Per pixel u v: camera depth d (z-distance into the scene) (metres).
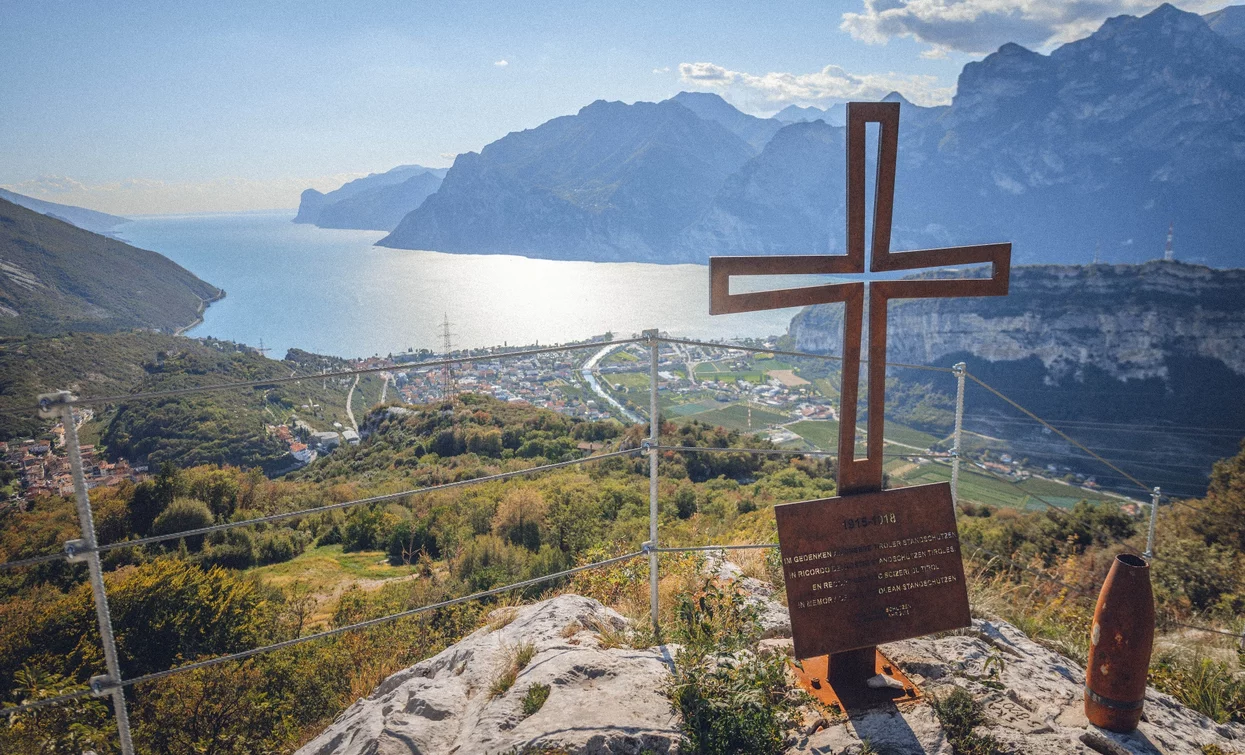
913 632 3.14
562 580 7.43
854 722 2.78
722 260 3.00
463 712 2.91
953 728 2.70
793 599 3.03
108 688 2.48
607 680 2.94
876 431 3.22
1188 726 3.00
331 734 3.11
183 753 4.89
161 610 7.04
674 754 2.49
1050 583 6.14
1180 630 5.79
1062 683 3.24
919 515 3.24
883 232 3.14
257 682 5.38
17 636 6.59
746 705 2.64
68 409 2.29
